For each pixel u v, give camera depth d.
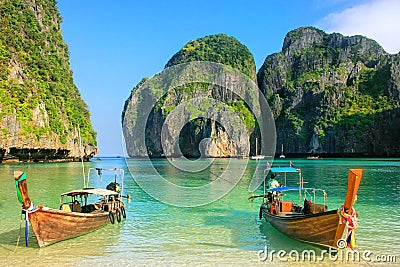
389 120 122.19
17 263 10.62
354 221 10.26
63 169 52.59
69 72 104.25
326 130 134.38
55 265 10.49
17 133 65.62
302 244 12.40
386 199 23.31
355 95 142.00
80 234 13.48
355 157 125.75
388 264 10.59
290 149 143.12
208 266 10.43
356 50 166.75
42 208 11.87
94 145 94.88
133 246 12.40
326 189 29.84
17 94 68.81
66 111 86.25
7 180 34.50
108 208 15.84
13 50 76.88
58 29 109.06
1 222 16.12
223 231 14.53
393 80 136.50
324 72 161.38
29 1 94.25
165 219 17.00
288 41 187.62
